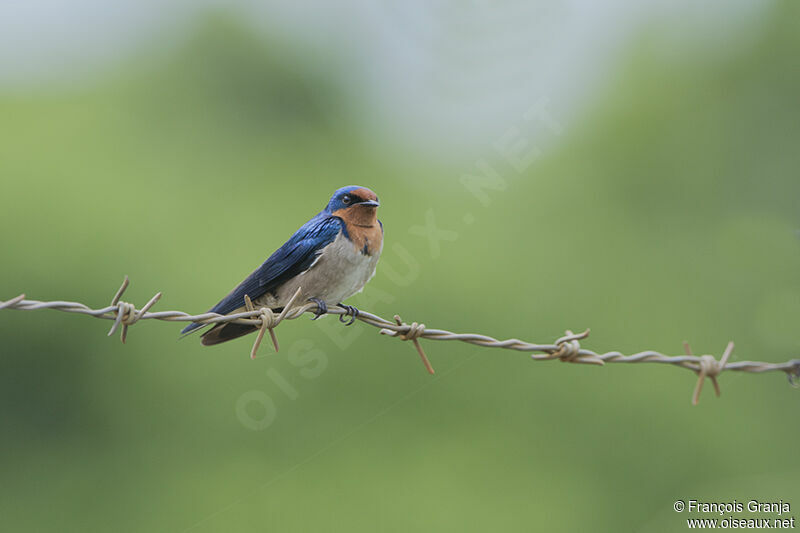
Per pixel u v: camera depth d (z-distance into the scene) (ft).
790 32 73.05
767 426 50.55
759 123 70.90
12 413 47.91
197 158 61.41
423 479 44.29
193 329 23.36
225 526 43.55
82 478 47.06
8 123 55.06
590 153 62.95
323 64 69.56
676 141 67.82
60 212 50.34
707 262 62.59
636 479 46.80
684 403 48.91
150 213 52.65
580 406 47.47
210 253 52.60
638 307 58.65
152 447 46.19
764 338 57.77
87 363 47.98
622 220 61.87
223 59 67.72
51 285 48.75
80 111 58.34
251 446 44.60
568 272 55.47
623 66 68.80
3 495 47.16
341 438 44.16
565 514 44.34
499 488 44.86
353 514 43.32
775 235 64.08
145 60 65.57
